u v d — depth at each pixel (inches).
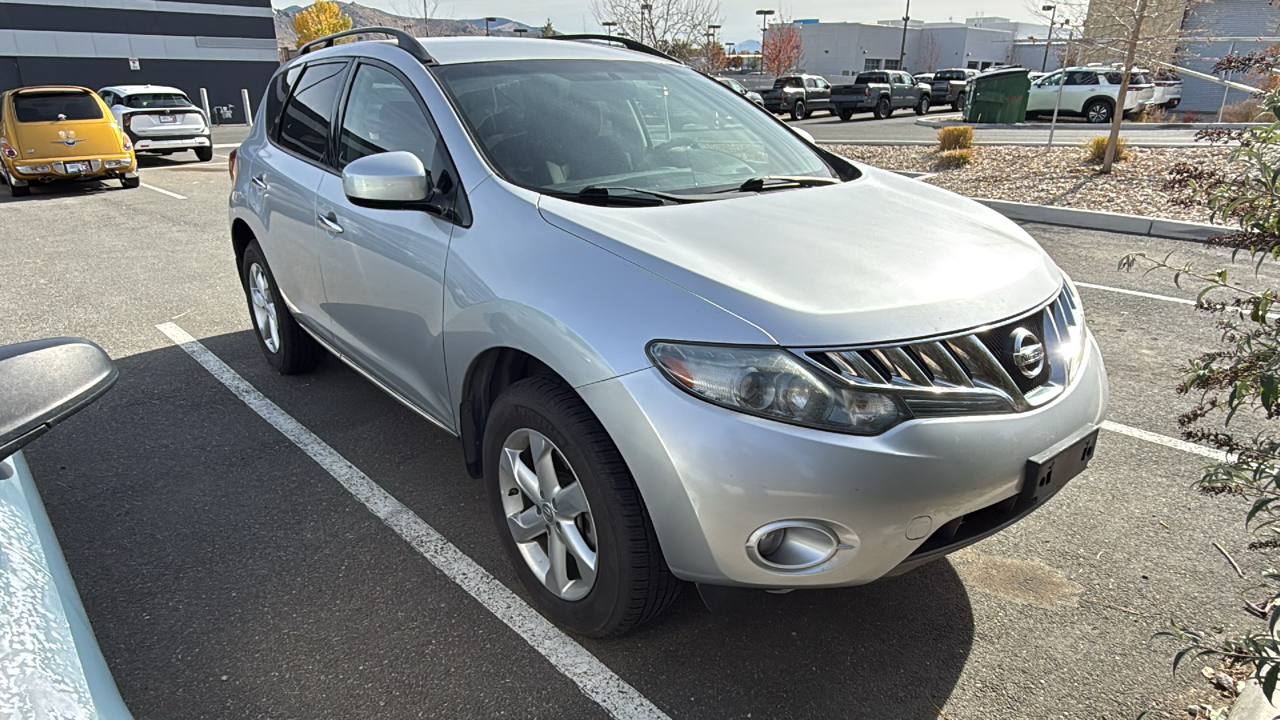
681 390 78.4
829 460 75.2
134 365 192.5
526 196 101.4
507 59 129.3
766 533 78.0
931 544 82.8
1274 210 78.4
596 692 91.8
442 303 105.8
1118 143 439.8
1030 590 109.0
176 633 101.3
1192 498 130.3
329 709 89.5
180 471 141.5
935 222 105.2
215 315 233.0
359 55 140.6
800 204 106.8
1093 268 266.8
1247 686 87.7
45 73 1309.1
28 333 219.9
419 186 104.9
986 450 79.7
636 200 103.9
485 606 106.3
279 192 152.5
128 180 518.6
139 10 1373.0
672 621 103.2
